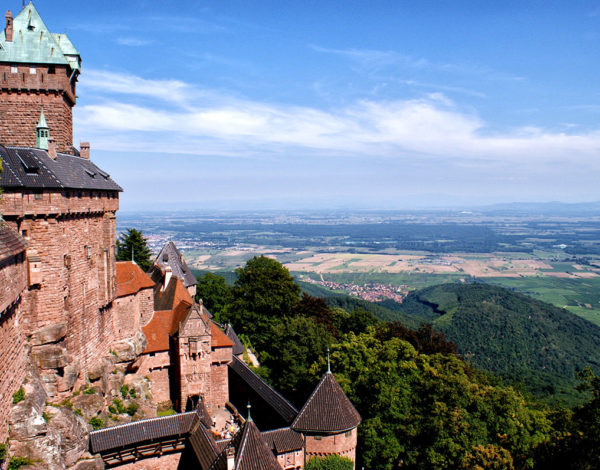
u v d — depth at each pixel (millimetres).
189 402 63312
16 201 38219
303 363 76625
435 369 61906
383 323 108125
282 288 98562
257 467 38219
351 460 52625
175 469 51156
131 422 49031
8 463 32438
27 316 39906
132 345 57562
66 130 51969
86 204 47312
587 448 44344
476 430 54250
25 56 48812
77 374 44812
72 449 38312
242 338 94688
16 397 35000
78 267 46250
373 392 60750
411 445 57188
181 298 72125
